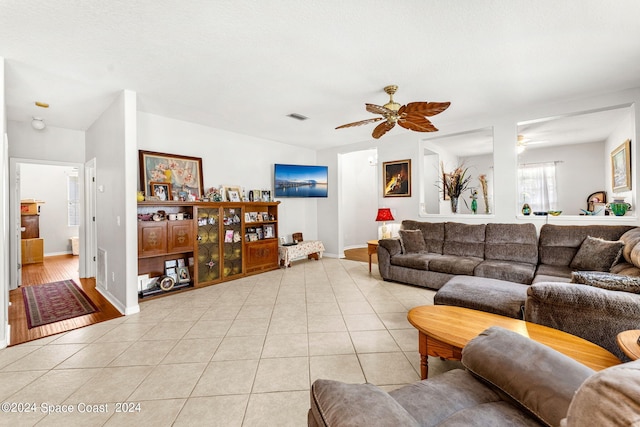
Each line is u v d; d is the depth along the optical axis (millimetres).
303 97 3229
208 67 2502
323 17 1854
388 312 2920
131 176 2938
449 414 931
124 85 2836
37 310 3043
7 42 2064
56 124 4023
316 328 2549
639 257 2139
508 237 3598
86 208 4430
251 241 4578
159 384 1765
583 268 2873
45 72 2535
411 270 3809
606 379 509
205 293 3600
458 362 2004
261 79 2758
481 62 2473
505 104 3527
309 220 6191
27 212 6160
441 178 6148
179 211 3977
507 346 1105
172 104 3408
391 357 2053
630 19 1895
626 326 1439
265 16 1834
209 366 1957
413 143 4789
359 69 2574
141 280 3426
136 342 2312
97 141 3781
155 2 1684
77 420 1472
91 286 3992
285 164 5566
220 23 1899
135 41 2090
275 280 4219
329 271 4789
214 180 4473
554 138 5535
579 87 3027
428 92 3125
